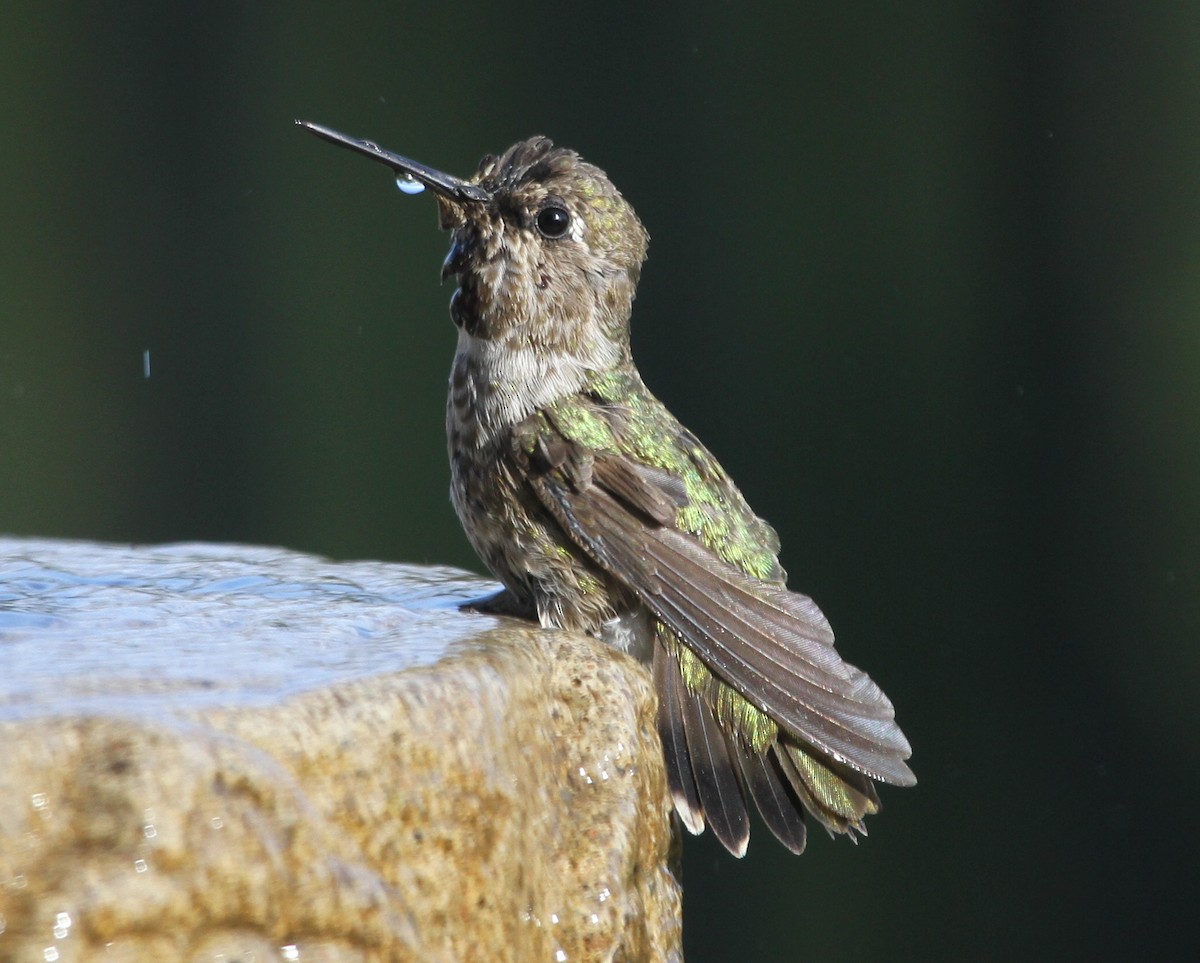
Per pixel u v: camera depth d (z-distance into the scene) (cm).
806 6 1836
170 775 278
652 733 440
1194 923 1454
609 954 397
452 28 1898
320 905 298
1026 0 1830
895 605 1605
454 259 579
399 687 336
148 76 1939
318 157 1892
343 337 1828
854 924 1408
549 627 494
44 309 1875
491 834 350
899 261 1772
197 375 1870
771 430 1686
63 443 1828
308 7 1919
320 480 1773
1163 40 1828
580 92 1862
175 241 1916
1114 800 1503
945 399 1720
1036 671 1584
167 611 460
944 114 1825
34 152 1922
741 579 520
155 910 272
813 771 510
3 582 536
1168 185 1803
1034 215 1802
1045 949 1447
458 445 558
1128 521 1666
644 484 532
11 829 266
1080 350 1755
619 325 585
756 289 1759
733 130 1819
